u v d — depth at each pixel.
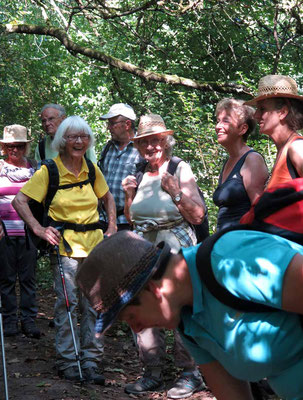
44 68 12.59
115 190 5.89
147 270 1.64
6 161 6.07
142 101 10.93
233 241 1.64
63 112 6.38
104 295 1.62
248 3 10.44
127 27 10.98
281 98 3.20
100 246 1.65
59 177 4.60
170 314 1.71
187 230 4.43
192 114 8.98
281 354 1.66
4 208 5.87
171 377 4.80
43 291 8.05
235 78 11.63
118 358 5.33
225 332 1.70
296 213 1.68
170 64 11.09
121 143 6.02
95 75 11.98
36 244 4.62
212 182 7.53
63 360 4.56
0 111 12.64
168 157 4.57
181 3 10.27
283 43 10.55
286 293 1.55
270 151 7.67
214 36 11.31
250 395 1.98
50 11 12.95
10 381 4.47
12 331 5.79
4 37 11.04
